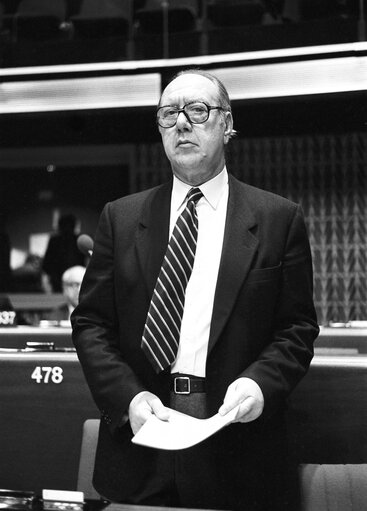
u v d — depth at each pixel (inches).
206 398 70.2
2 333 120.5
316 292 278.4
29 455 94.5
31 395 95.1
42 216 304.0
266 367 69.1
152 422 64.3
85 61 226.2
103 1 226.1
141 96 212.4
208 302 72.0
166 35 222.4
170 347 70.6
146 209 76.5
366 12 206.2
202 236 74.0
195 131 72.0
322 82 201.3
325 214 278.8
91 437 83.7
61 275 293.6
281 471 71.8
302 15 211.3
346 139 276.2
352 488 74.5
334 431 85.4
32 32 228.8
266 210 74.9
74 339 75.4
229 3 218.1
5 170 305.3
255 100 249.4
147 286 72.5
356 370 85.4
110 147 293.4
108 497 71.9
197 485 70.1
